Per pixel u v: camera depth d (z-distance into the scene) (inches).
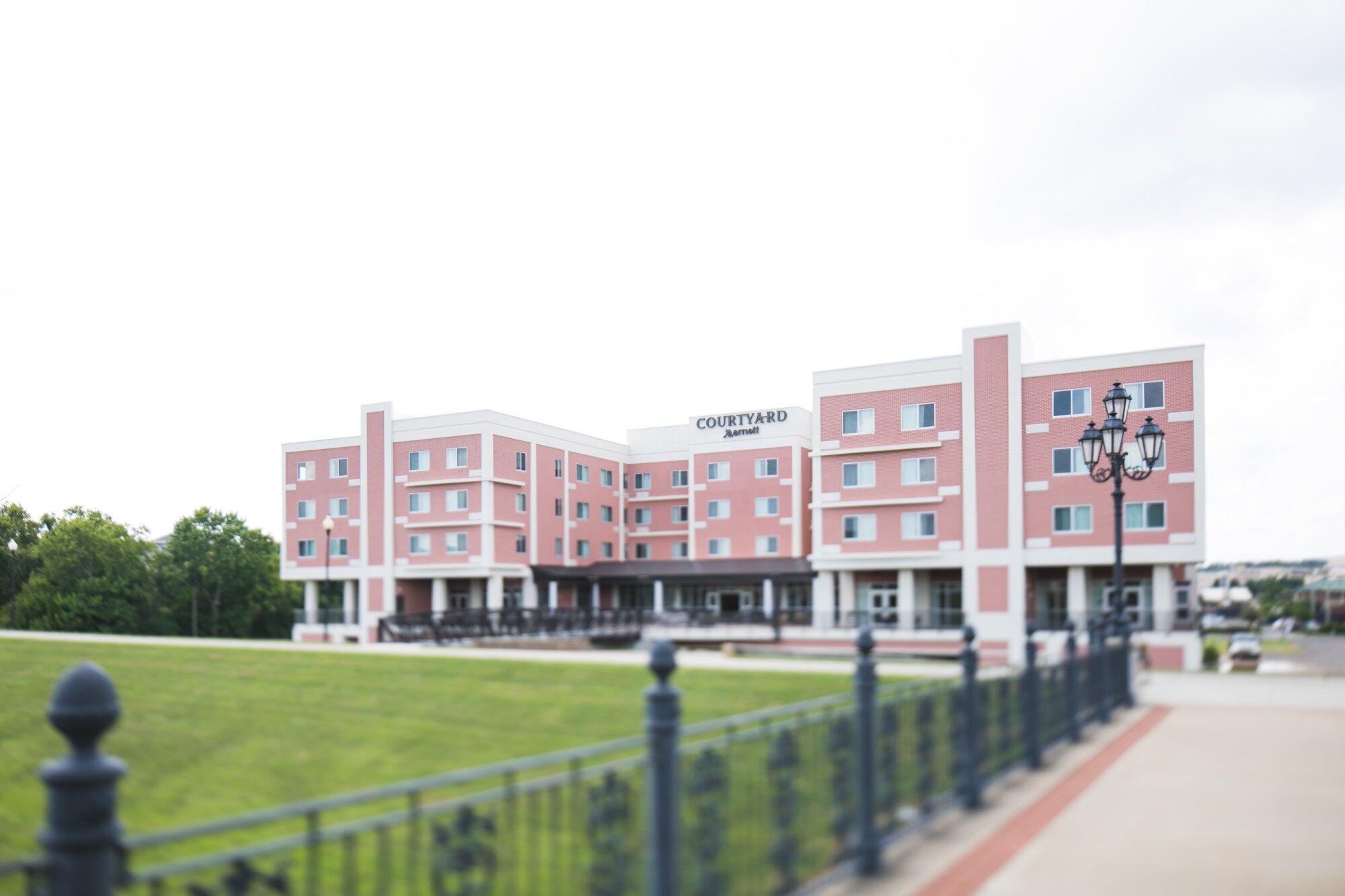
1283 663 1640.0
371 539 2192.4
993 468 1641.2
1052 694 527.2
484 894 185.2
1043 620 1642.5
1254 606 4237.2
